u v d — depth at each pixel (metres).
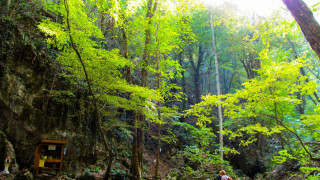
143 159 12.15
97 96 7.96
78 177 7.58
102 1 8.70
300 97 15.89
